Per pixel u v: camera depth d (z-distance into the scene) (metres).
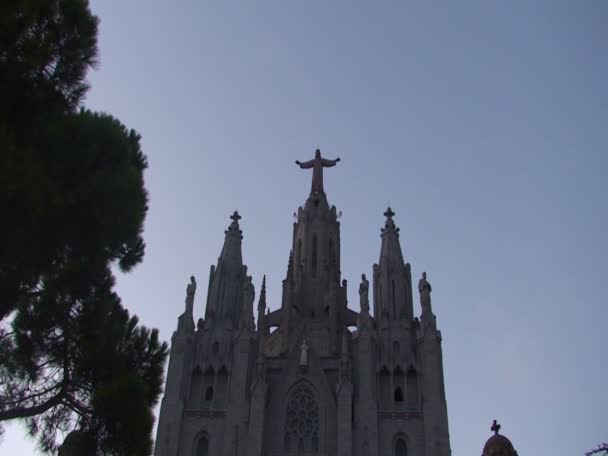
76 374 22.05
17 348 21.86
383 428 67.81
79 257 21.92
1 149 17.38
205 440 69.94
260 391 69.69
